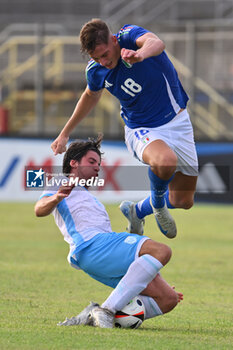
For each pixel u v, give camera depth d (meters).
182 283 22.77
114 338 12.44
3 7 77.56
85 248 14.26
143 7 72.62
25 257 28.52
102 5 74.50
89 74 16.33
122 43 15.31
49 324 14.17
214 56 60.66
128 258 13.91
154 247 13.91
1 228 40.31
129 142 16.98
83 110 17.28
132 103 16.28
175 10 72.50
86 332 13.02
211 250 32.41
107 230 14.67
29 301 18.06
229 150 54.31
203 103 60.72
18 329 13.34
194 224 44.34
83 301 18.47
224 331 14.24
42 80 57.25
